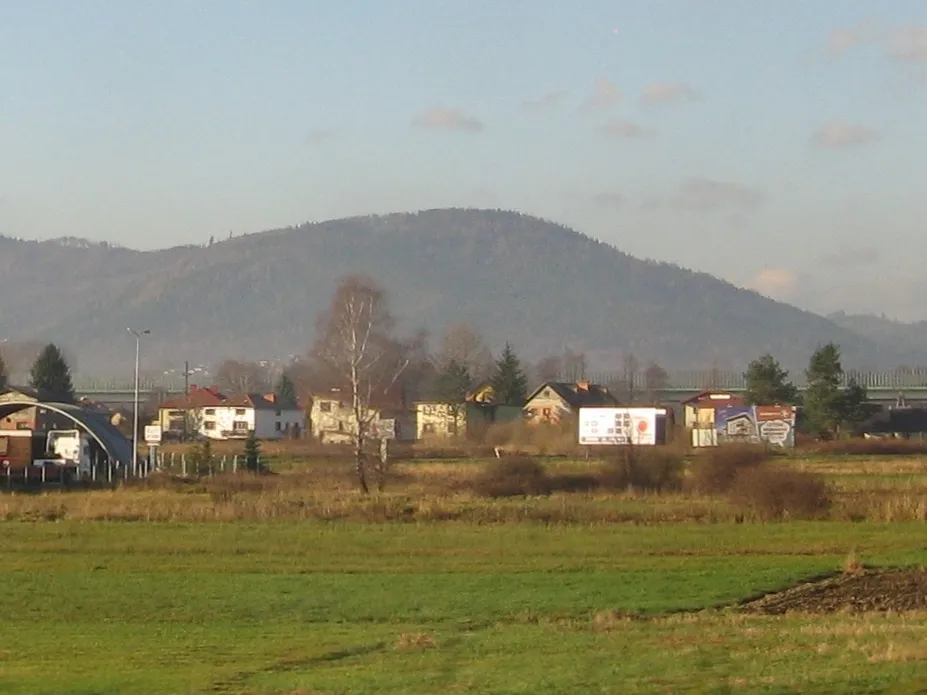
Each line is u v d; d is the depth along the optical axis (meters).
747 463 83.69
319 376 147.62
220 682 28.47
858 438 165.38
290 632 38.59
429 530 66.94
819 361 175.62
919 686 22.95
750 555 58.53
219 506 74.44
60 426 134.75
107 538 64.12
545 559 56.91
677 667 27.02
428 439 166.00
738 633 33.84
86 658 33.25
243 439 194.12
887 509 72.06
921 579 50.59
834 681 23.69
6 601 45.69
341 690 26.38
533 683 25.70
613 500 79.94
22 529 67.75
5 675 30.23
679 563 55.72
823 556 58.12
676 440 144.38
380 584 49.41
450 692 25.23
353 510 73.50
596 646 32.28
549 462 116.00
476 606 43.84
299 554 58.72
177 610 43.66
